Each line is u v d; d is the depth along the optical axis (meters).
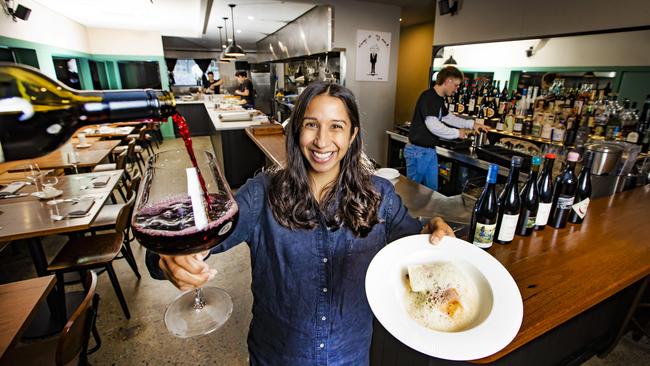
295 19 5.85
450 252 0.85
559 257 1.22
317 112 0.74
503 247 1.29
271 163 2.97
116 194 4.41
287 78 7.99
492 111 3.24
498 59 3.60
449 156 3.23
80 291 2.42
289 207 0.81
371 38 4.52
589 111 2.50
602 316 1.61
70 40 5.85
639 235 1.38
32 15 4.48
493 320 0.68
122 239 2.30
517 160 1.20
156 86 7.91
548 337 1.38
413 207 1.82
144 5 4.80
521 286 1.05
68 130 0.54
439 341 0.63
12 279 2.62
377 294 0.72
